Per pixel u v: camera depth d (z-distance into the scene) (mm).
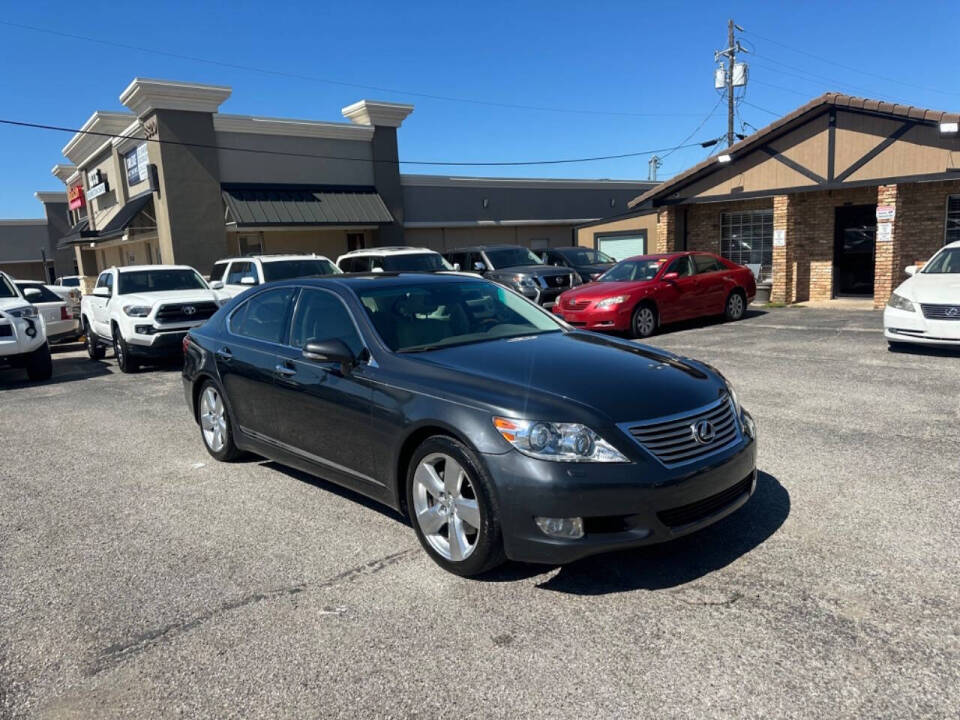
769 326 13484
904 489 4777
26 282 16297
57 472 6117
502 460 3521
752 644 3086
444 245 30000
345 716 2754
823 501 4633
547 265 17328
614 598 3535
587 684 2873
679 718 2652
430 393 3941
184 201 22625
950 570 3646
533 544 3488
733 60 34594
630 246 24047
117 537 4578
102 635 3396
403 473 4191
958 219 15531
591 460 3445
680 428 3654
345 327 4797
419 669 3027
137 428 7648
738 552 3959
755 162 17094
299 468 5102
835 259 17453
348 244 27172
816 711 2654
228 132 23344
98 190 29297
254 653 3195
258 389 5316
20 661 3207
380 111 26188
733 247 19297
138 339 11609
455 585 3752
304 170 25016
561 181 32719
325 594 3709
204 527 4691
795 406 7148
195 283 13484
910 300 9328
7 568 4180
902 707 2654
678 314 13711
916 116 14031
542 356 4293
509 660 3062
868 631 3143
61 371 12938
